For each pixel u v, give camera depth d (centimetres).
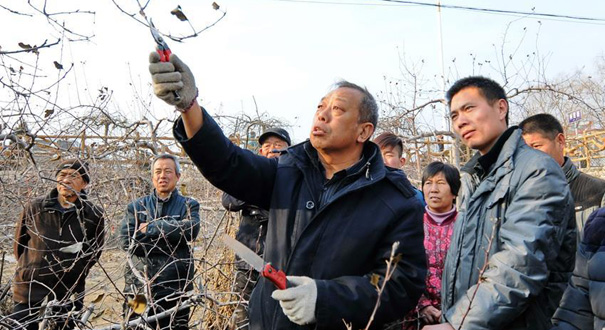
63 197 370
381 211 182
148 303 270
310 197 190
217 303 304
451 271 217
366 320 169
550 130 340
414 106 791
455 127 231
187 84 166
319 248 179
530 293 182
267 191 204
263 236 356
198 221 384
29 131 352
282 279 168
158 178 400
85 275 378
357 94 190
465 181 234
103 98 423
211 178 187
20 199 393
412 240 183
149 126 545
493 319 182
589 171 1303
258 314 185
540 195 193
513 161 209
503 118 227
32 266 381
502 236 197
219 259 403
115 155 479
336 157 193
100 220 371
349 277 173
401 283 176
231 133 837
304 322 164
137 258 375
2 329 276
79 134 409
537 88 732
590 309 211
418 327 273
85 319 274
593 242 214
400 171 200
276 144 418
